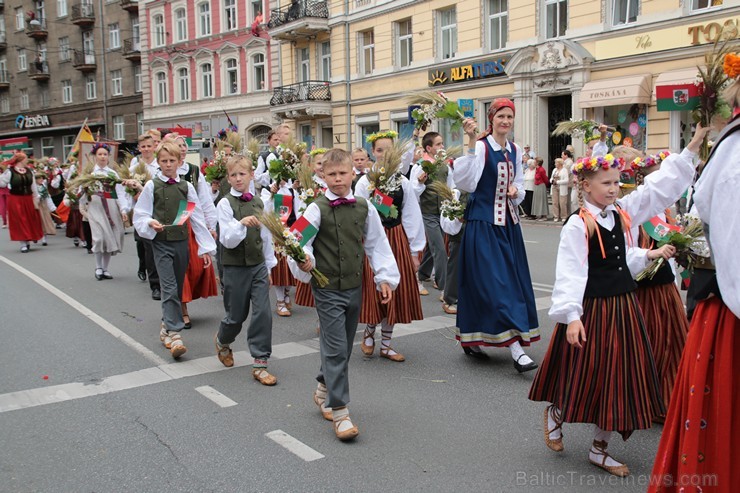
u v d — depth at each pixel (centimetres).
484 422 453
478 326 563
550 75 2027
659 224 425
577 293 350
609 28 1908
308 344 664
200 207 651
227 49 3541
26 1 5325
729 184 242
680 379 266
